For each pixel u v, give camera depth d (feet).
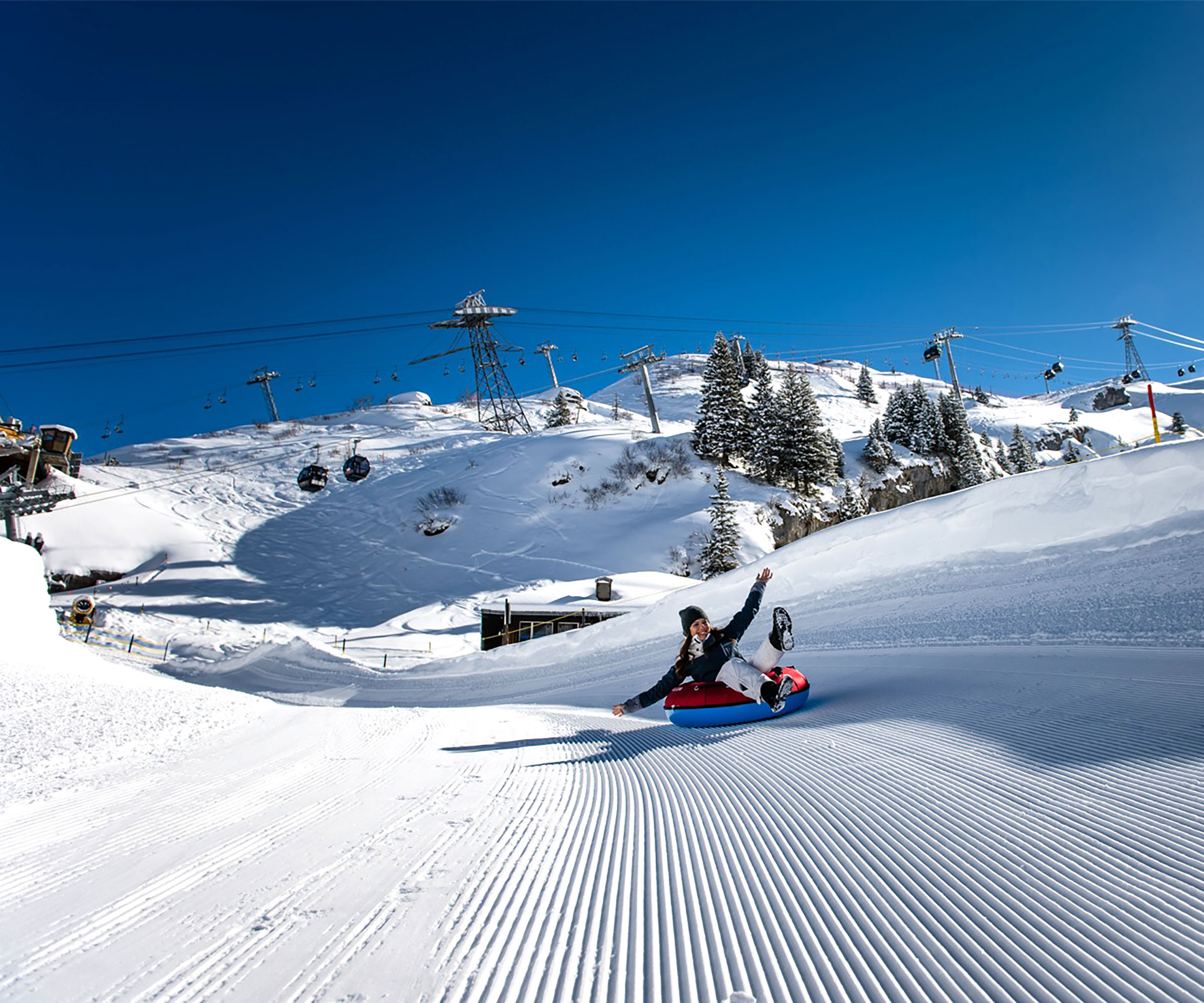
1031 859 7.86
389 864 9.55
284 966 6.75
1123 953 5.86
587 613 94.43
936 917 6.91
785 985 5.97
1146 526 43.21
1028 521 50.60
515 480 193.06
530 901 8.16
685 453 191.21
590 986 6.15
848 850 8.87
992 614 33.58
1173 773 9.61
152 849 10.31
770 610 54.49
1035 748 11.81
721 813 11.12
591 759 16.56
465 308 261.65
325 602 151.12
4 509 120.98
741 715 18.98
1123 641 22.62
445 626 131.13
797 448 184.44
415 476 208.54
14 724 19.54
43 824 11.53
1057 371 164.96
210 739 19.58
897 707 17.21
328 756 17.22
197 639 124.26
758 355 307.58
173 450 270.67
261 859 9.82
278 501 204.64
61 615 127.85
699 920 7.39
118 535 173.47
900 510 60.08
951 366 239.91
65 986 6.48
